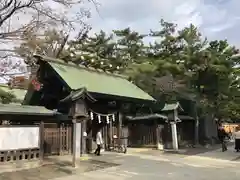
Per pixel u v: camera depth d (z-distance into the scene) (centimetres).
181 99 2881
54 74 1795
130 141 2434
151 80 2684
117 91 1997
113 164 1448
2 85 1698
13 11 994
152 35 3306
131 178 1105
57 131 1636
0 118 1402
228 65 2777
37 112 1452
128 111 2338
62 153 1630
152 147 2291
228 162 1589
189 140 2795
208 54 2689
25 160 1294
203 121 3094
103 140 2075
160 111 2302
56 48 2552
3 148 1230
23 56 1059
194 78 2786
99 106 1967
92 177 1123
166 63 2686
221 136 2330
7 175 1138
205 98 2905
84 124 1819
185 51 2822
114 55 3847
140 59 3325
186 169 1327
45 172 1202
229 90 3084
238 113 4541
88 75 2066
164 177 1123
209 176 1140
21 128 1298
